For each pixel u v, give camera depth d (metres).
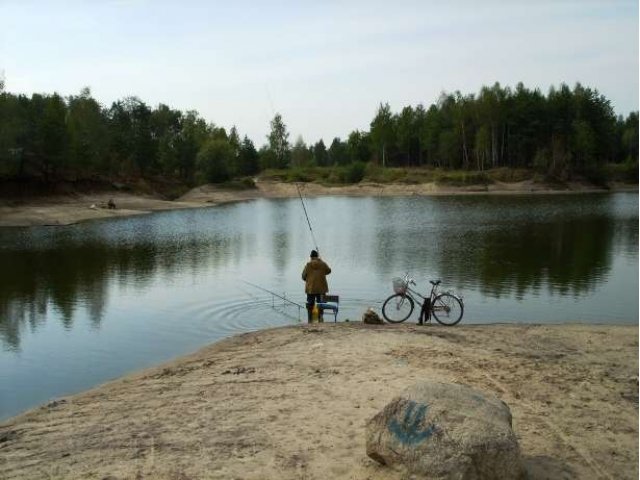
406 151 134.00
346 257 26.08
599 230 37.72
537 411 7.00
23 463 5.81
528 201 75.81
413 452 4.76
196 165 103.12
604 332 11.90
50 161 63.12
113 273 22.41
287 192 104.69
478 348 10.28
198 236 36.84
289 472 5.31
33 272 22.77
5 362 11.16
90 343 12.48
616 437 6.23
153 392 8.26
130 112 119.44
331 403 7.21
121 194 73.94
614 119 133.12
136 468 5.50
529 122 116.50
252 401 7.43
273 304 16.42
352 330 11.98
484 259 25.14
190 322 14.39
